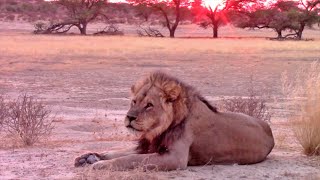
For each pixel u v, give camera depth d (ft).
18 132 34.32
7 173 25.22
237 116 27.55
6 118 42.65
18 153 30.50
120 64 104.17
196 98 26.45
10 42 164.86
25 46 147.13
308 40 238.07
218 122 26.71
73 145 33.65
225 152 26.73
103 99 61.46
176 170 25.12
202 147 26.22
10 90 67.41
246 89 71.67
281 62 111.55
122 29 321.11
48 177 24.29
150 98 25.21
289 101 55.67
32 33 260.62
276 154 30.63
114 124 44.32
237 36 286.87
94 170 24.58
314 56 127.44
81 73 88.48
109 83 77.05
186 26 398.62
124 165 24.85
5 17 365.81
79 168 26.02
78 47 148.77
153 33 282.15
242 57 124.16
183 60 114.73
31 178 24.21
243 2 281.13
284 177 25.04
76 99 61.26
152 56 123.65
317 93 30.91
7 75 82.99
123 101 60.23
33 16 370.94
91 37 223.10
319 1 260.21
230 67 100.83
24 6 394.52
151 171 24.66
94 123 44.86
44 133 36.78
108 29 283.18
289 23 258.57
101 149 32.14
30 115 36.04
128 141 35.32
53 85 73.36
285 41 213.87
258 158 27.71
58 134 39.11
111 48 147.84
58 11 389.60
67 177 24.17
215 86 74.79
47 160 28.32
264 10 282.56
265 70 96.07
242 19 304.30
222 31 353.10
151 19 377.09
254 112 43.68
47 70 91.35
